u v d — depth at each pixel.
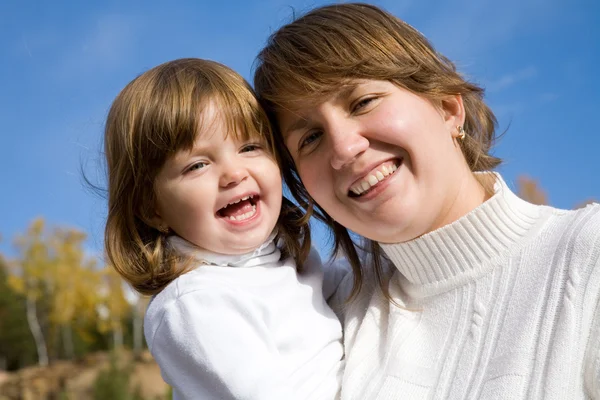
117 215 2.05
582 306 1.51
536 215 1.79
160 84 1.98
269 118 1.97
